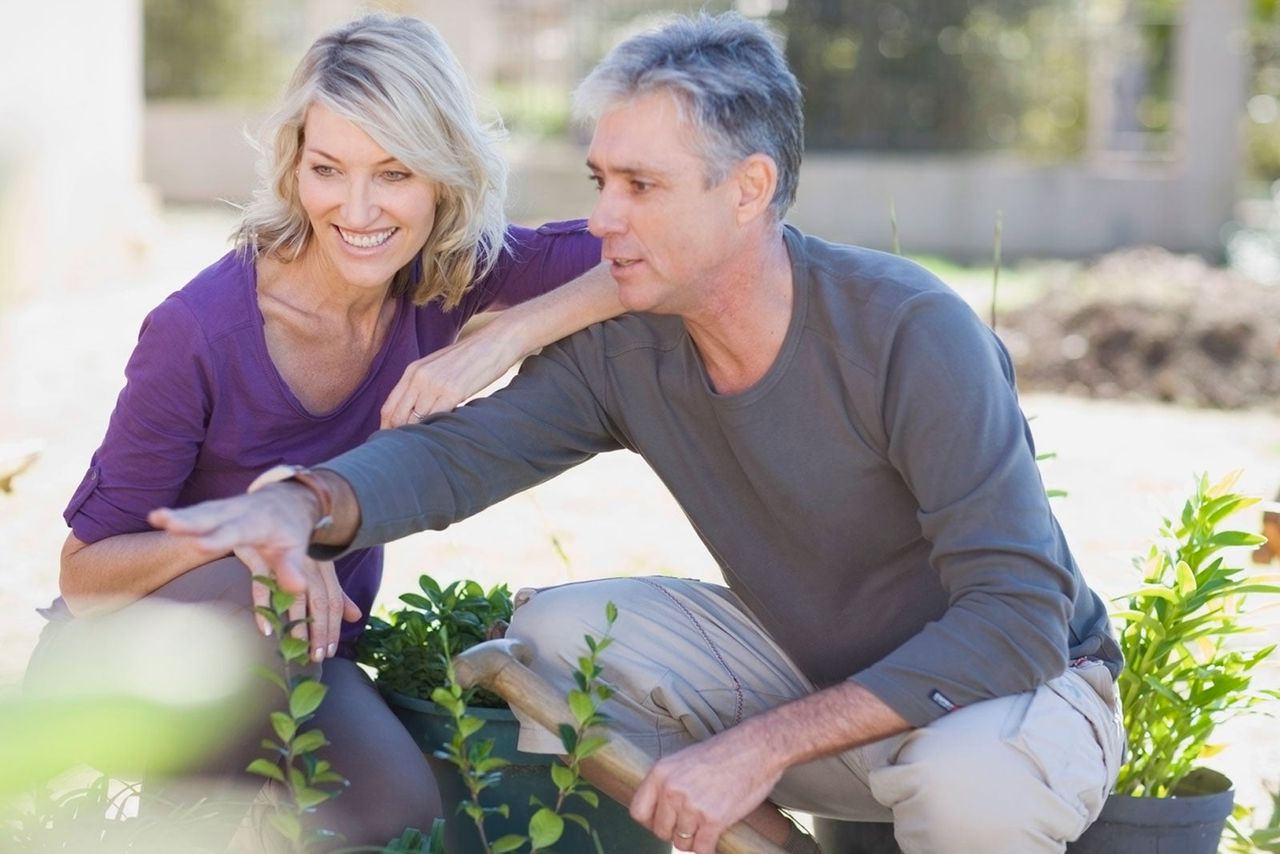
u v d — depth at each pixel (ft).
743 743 7.02
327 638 7.88
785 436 7.70
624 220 7.28
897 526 7.81
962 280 45.27
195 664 7.29
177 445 8.20
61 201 36.37
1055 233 55.11
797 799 8.64
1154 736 8.81
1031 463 7.46
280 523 6.57
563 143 59.93
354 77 7.84
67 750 3.05
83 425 23.36
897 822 7.52
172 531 6.21
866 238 55.52
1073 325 33.81
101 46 39.32
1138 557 9.49
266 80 66.03
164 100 65.36
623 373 8.16
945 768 7.16
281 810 7.02
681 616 8.42
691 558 18.26
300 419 8.49
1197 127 54.60
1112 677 8.05
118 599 8.23
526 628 8.31
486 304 9.57
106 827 7.01
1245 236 54.34
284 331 8.47
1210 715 9.13
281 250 8.37
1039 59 57.06
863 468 7.68
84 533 8.20
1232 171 54.65
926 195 55.31
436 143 8.06
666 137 7.07
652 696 8.13
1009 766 7.15
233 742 7.85
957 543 7.24
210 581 7.85
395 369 8.91
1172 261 37.76
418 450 7.64
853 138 57.16
